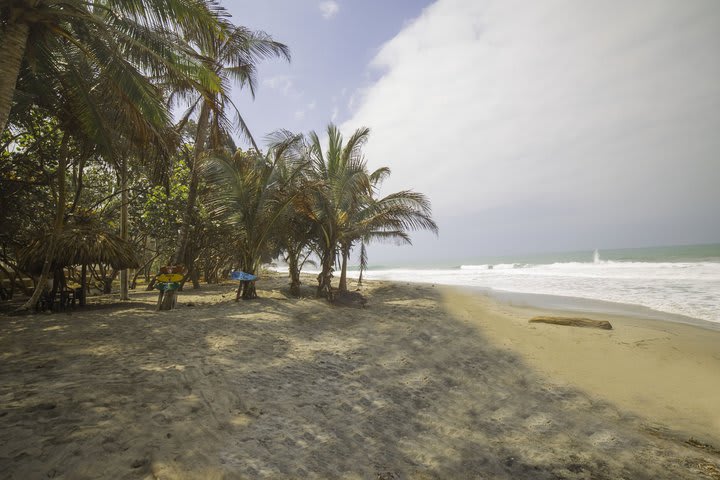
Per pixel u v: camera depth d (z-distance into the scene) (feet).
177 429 8.25
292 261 40.40
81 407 8.84
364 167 36.11
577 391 13.39
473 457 8.63
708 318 27.32
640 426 10.63
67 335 17.34
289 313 26.81
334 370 14.38
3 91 14.60
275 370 13.64
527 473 8.04
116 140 27.76
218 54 30.14
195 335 18.40
